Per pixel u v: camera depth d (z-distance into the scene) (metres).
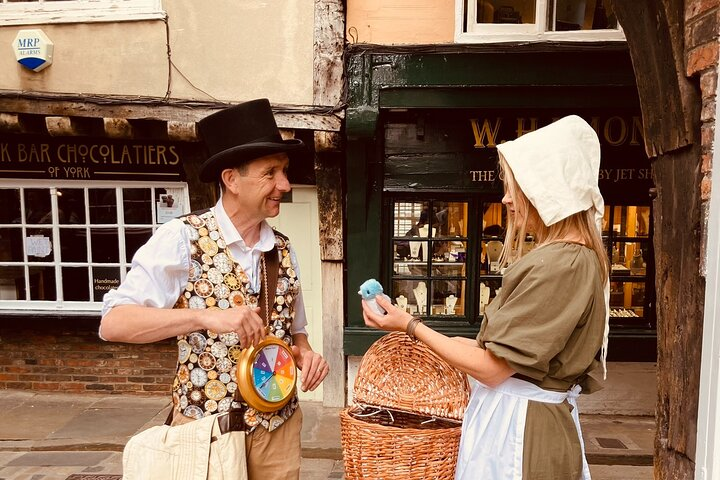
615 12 1.99
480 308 4.39
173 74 4.05
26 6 4.06
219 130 1.52
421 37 3.90
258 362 1.45
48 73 4.11
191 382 1.46
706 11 1.63
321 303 4.68
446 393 1.66
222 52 4.00
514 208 1.34
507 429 1.32
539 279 1.21
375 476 1.51
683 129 1.76
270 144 1.43
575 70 3.66
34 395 4.75
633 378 4.34
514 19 3.94
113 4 4.01
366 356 1.78
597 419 4.30
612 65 3.62
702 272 1.69
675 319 1.87
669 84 1.81
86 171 4.42
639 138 4.02
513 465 1.30
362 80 3.83
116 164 4.40
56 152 4.39
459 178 4.17
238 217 1.54
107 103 3.95
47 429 4.05
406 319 1.47
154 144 4.36
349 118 3.81
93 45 4.06
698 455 1.67
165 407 4.51
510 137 4.10
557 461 1.29
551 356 1.21
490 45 3.68
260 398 1.43
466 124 4.11
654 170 1.99
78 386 4.78
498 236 4.34
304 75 3.97
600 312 1.27
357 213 4.21
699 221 1.72
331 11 3.88
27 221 4.62
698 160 1.73
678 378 1.85
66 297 4.69
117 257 4.64
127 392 4.77
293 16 3.92
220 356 1.46
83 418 4.27
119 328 1.35
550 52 3.64
